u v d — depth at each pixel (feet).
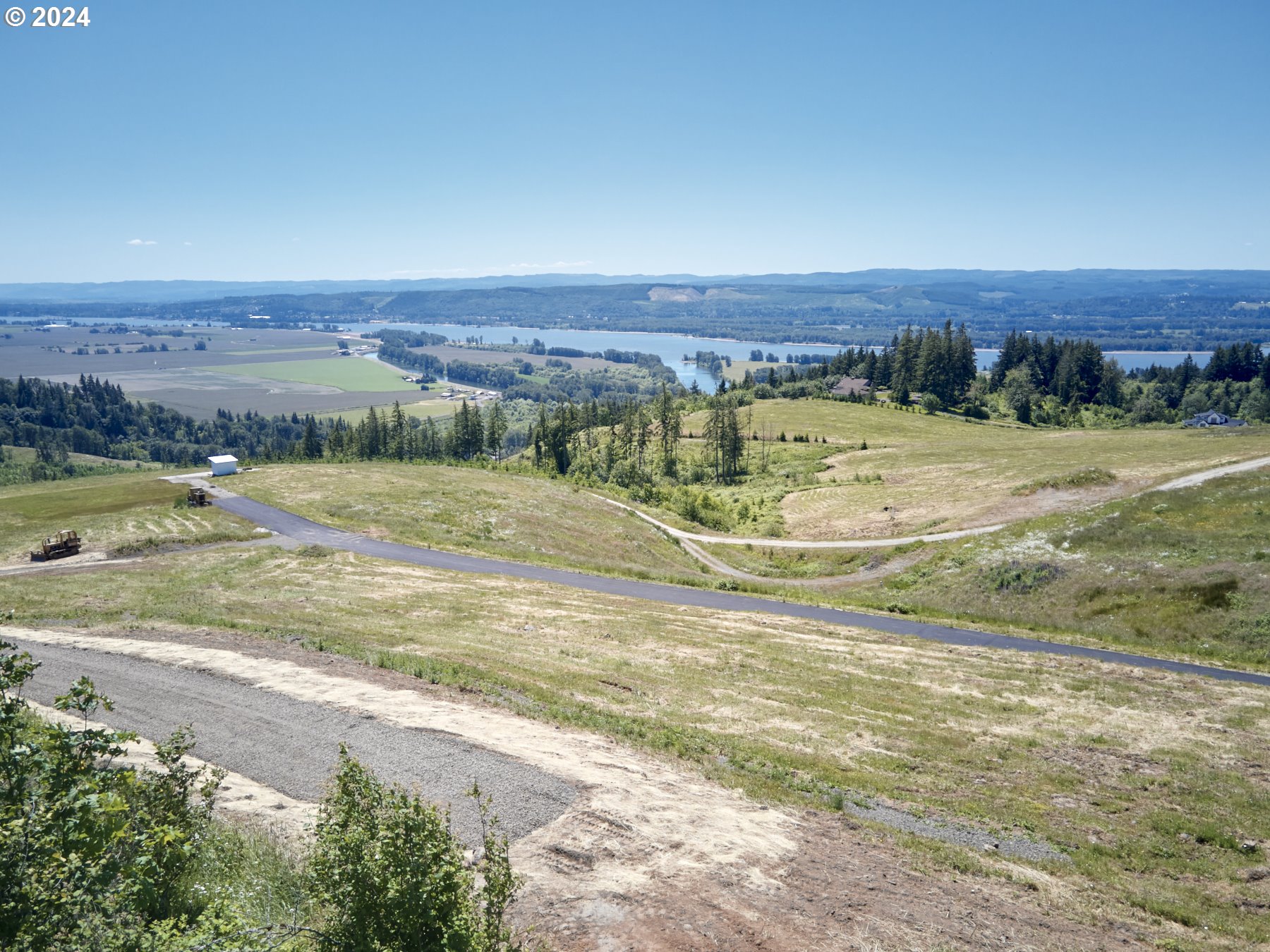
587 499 257.75
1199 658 101.96
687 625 109.91
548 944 32.04
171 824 31.04
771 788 55.83
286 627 91.66
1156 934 41.93
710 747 63.67
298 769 48.75
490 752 52.75
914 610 128.88
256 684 65.62
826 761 64.13
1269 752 70.59
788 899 38.78
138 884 24.53
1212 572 122.31
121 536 170.60
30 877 21.94
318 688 65.36
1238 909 46.09
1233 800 61.00
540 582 138.21
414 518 196.85
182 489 229.45
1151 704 82.58
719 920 35.68
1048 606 130.72
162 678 66.90
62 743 26.48
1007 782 63.05
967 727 74.64
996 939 38.34
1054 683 89.15
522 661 85.20
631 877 38.47
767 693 81.05
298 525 184.75
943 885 43.80
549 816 43.98
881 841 49.11
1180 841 54.80
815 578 182.39
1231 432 311.27
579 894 36.19
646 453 436.35
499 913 25.96
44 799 24.70
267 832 38.88
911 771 63.87
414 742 53.78
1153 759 68.39
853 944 35.58
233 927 23.98
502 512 212.43
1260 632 105.91
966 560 158.20
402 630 95.81
